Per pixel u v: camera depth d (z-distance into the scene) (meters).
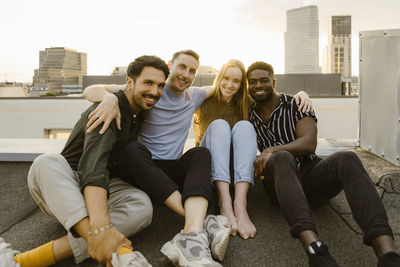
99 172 1.14
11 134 14.31
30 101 14.31
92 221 1.04
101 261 1.02
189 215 1.21
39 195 1.25
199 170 1.34
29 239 1.42
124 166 1.35
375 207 1.04
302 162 1.67
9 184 2.01
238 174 1.57
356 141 2.76
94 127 1.24
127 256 0.96
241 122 1.71
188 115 1.84
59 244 1.16
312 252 1.00
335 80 16.73
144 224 1.32
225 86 1.97
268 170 1.42
